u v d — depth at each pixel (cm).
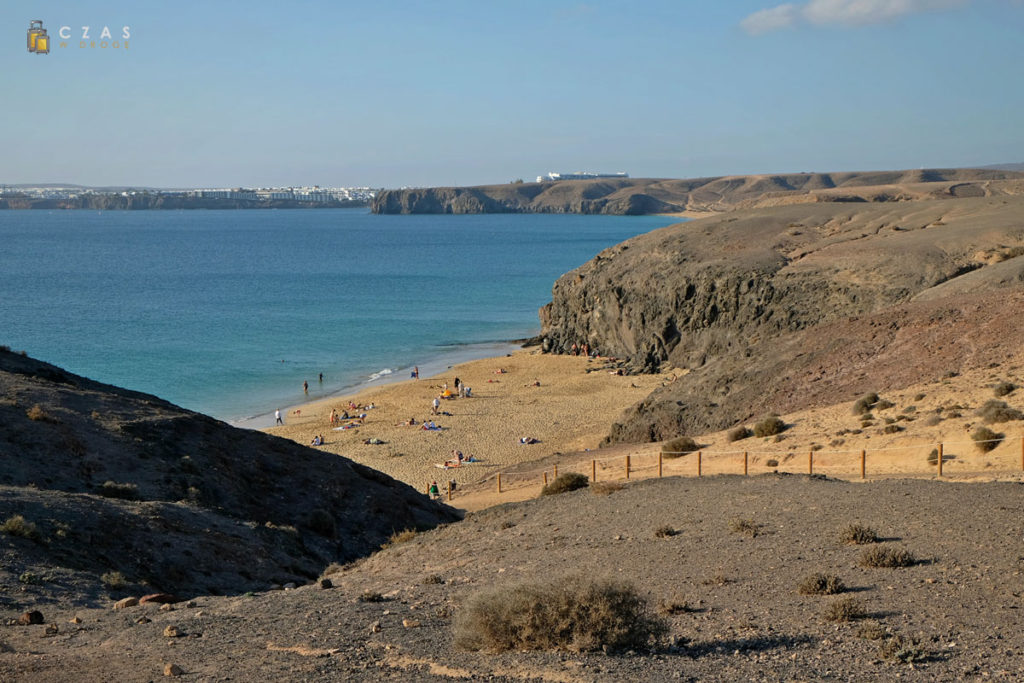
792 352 5516
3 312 12706
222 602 1709
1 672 1095
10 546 1875
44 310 13025
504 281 18025
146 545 2184
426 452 6053
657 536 1833
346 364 9569
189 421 3478
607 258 11062
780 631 1145
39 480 2528
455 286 17100
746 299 8575
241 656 1171
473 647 1135
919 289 7562
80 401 3372
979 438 2812
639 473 3666
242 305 14000
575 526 2086
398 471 5591
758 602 1303
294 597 1716
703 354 8762
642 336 9512
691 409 5491
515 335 11662
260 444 3556
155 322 12038
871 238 9862
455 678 1000
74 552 1991
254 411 7419
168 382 8400
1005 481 2220
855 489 2080
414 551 2217
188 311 13200
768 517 1872
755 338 8162
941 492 1936
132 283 17200
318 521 2978
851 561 1468
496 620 1130
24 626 1438
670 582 1477
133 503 2438
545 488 3153
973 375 3881
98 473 2747
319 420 7088
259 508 2980
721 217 12369
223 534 2434
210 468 3088
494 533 2197
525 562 1794
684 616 1267
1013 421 2958
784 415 4400
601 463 4166
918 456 2886
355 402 7719
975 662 967
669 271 9600
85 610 1631
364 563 2256
